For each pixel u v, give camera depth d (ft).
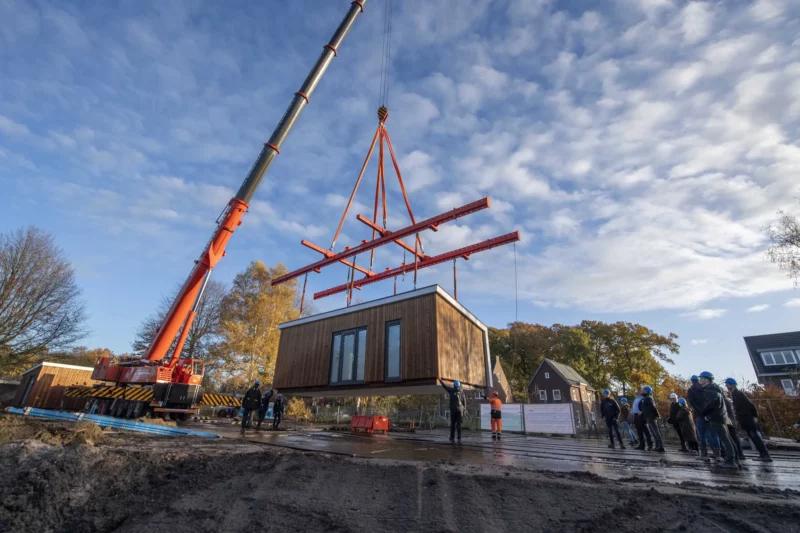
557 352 156.87
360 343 40.65
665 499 11.27
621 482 13.60
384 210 58.70
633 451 28.27
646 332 147.23
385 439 32.42
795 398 47.34
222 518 11.05
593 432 63.87
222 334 96.32
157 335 44.27
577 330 152.15
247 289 100.22
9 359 75.20
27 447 16.07
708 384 20.44
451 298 38.83
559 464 17.81
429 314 35.78
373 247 53.16
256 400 38.50
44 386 64.90
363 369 39.17
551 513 10.50
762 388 54.29
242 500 12.16
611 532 9.40
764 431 48.11
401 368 35.99
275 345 93.71
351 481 13.58
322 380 42.32
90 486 13.55
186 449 18.58
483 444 30.19
